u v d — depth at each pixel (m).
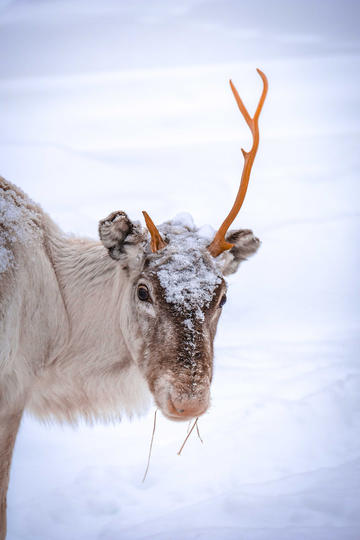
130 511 6.14
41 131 35.16
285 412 7.98
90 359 5.96
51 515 6.13
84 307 5.91
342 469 6.49
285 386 8.88
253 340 10.93
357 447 7.19
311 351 10.29
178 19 93.06
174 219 5.86
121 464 7.11
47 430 8.16
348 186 21.38
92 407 6.23
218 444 7.36
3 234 5.45
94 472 6.89
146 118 38.19
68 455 7.44
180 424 8.08
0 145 24.31
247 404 8.37
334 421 7.76
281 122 35.88
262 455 7.07
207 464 6.95
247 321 11.93
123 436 7.90
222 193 20.03
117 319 5.82
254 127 5.65
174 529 5.48
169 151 27.67
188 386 4.88
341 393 8.33
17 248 5.52
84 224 15.78
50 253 6.01
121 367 5.99
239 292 13.38
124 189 19.95
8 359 5.36
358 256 15.21
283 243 16.03
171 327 5.02
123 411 6.36
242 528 5.34
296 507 5.75
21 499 6.48
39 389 6.09
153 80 56.12
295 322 11.78
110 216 5.32
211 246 5.44
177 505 6.22
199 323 5.02
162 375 5.00
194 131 33.41
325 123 35.16
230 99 45.34
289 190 20.95
